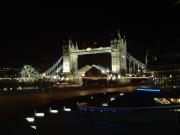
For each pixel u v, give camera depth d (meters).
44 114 52.28
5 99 45.25
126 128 36.97
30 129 39.47
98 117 42.56
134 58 178.12
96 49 182.50
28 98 51.81
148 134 33.38
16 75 121.25
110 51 180.00
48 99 61.44
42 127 39.47
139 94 67.12
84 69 183.00
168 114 39.41
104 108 46.91
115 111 45.00
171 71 57.28
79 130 36.97
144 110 43.44
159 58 55.16
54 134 35.41
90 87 89.88
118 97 80.12
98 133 35.28
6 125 41.59
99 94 96.00
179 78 57.75
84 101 87.94
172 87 59.19
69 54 184.25
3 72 116.06
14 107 47.53
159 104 60.44
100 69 183.88
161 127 36.53
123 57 179.12
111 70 180.50
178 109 44.41
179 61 52.44
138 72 169.00
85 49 184.38
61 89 69.12
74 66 183.88
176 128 35.72
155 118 39.44
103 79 152.00
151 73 67.88
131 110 43.91
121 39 181.25
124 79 151.00
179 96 58.22
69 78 143.62
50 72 177.00
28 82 94.81
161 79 63.41
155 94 62.19
